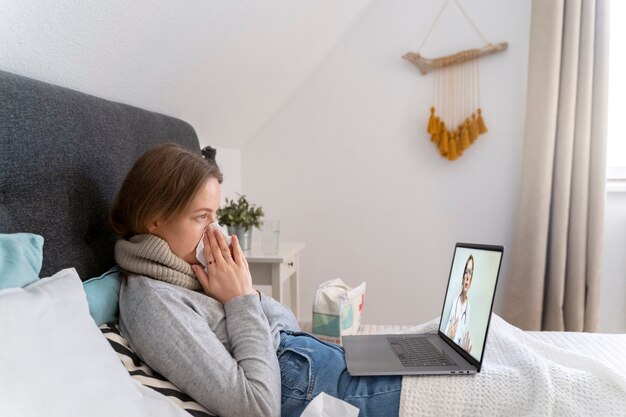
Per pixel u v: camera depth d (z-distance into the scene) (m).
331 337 1.51
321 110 2.50
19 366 0.50
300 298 2.57
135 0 1.05
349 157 2.47
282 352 0.97
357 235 2.49
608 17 2.03
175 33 1.28
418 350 1.03
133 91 1.37
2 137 0.79
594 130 2.06
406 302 2.45
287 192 2.56
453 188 2.36
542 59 2.07
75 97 1.01
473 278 1.06
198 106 1.79
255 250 1.90
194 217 0.92
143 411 0.60
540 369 0.81
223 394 0.75
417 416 0.81
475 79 2.29
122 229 0.96
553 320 2.09
